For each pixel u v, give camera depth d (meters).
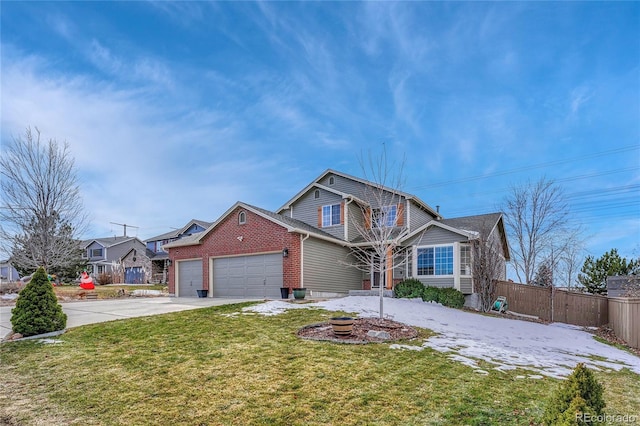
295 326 8.95
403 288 15.80
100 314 10.77
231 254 17.78
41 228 18.03
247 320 9.54
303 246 16.20
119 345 7.26
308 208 20.84
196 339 7.65
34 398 4.93
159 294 21.06
